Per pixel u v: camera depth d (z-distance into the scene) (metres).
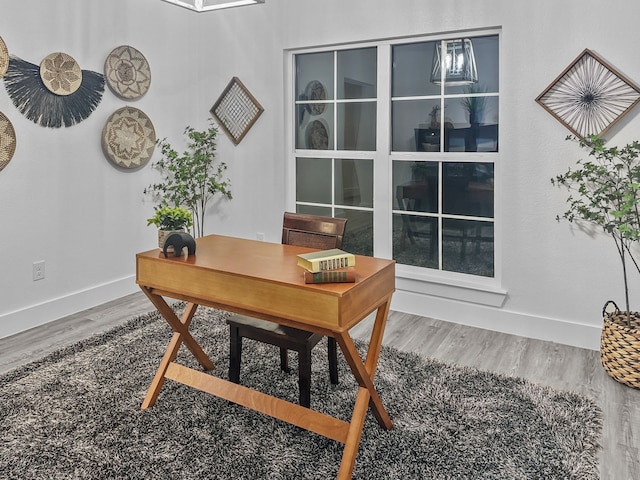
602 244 3.05
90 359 2.93
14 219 3.36
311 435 2.21
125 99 4.04
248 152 4.41
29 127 3.39
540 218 3.22
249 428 2.26
